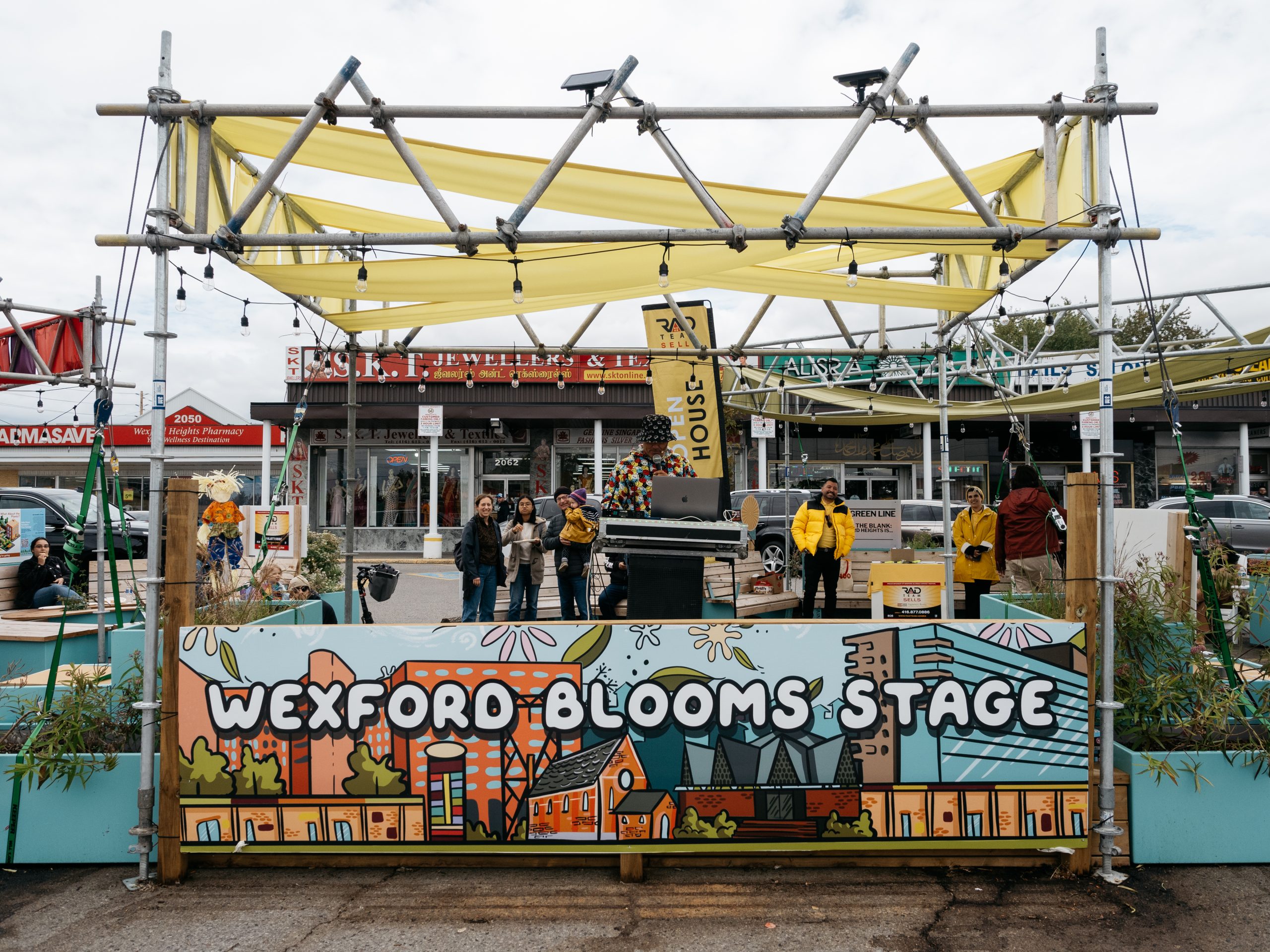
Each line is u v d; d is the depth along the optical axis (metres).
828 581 7.73
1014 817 3.31
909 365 9.90
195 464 21.92
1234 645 4.51
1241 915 3.03
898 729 3.31
